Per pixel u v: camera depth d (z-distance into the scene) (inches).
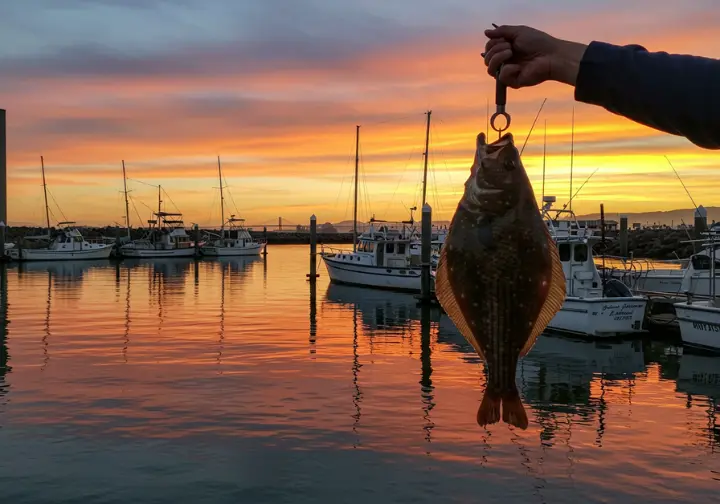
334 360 644.1
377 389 524.1
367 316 1000.9
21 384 535.5
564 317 795.4
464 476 344.8
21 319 938.1
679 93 50.8
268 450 383.2
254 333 816.9
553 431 417.7
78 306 1104.2
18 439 401.1
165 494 326.0
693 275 906.7
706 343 690.2
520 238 95.5
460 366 617.3
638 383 554.9
